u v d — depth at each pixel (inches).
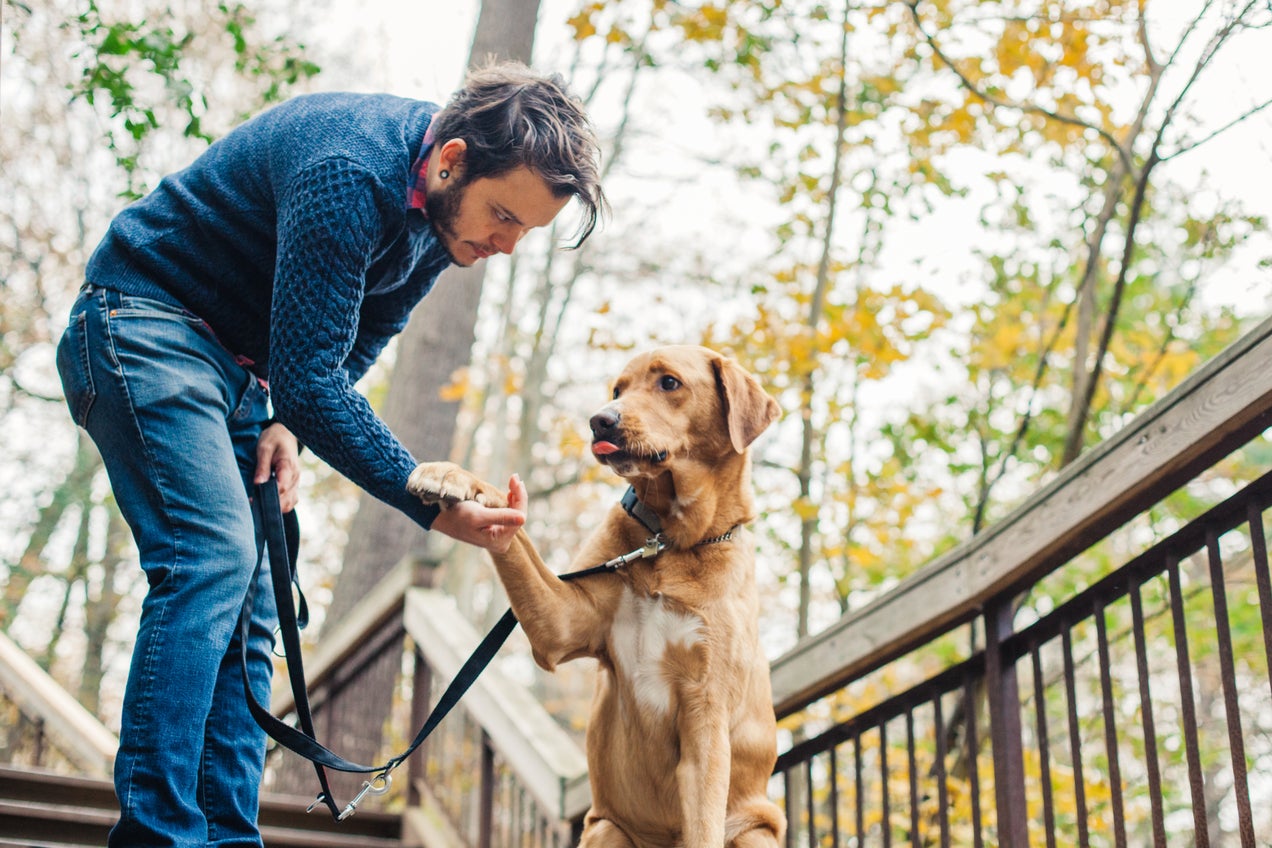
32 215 471.2
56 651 571.2
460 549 553.6
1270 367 82.4
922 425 262.4
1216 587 89.5
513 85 86.6
